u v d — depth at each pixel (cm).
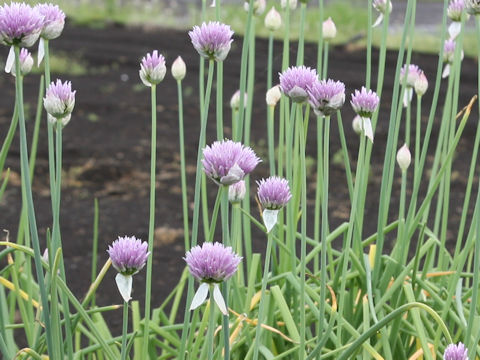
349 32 888
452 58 170
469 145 520
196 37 135
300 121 132
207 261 120
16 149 461
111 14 992
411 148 505
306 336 160
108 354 137
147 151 479
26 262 156
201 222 365
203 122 138
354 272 158
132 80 684
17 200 385
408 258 305
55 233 137
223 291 126
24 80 660
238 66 747
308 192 411
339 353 150
